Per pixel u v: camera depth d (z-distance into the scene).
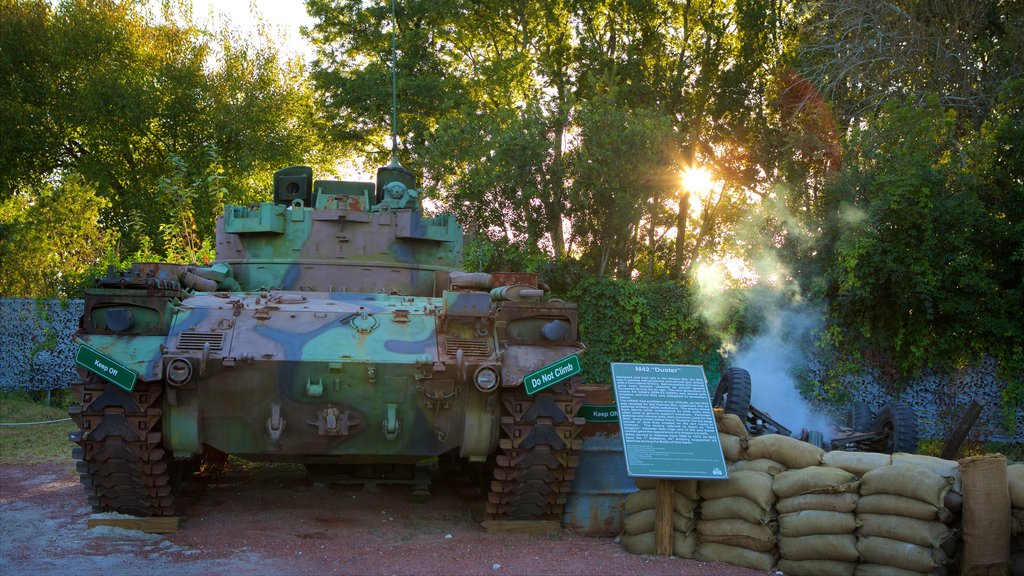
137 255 22.30
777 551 8.03
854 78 22.39
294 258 11.04
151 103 32.62
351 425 8.95
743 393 12.12
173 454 9.17
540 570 7.77
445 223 11.59
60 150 35.38
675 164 23.94
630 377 8.80
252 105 33.66
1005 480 7.31
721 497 8.34
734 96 29.03
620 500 9.74
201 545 8.54
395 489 11.66
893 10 21.95
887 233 17.03
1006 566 7.33
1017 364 17.17
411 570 7.71
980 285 16.34
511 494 9.39
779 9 29.42
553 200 22.73
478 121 24.48
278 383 8.71
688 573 7.77
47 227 24.58
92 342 8.62
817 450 8.21
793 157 23.78
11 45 32.47
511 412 9.03
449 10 30.31
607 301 19.39
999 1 22.84
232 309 9.22
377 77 29.88
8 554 8.05
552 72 31.11
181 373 8.35
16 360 20.73
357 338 8.98
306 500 10.83
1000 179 18.08
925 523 7.35
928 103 18.92
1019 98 19.39
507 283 10.21
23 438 15.50
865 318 17.80
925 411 17.73
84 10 33.47
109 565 7.72
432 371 8.76
